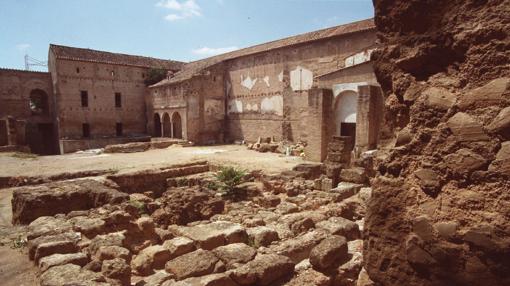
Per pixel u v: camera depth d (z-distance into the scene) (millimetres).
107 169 19344
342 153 15828
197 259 6016
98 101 41312
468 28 2873
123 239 7191
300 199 12477
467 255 2727
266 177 16797
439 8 3059
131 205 10211
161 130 42750
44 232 7465
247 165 21938
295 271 6090
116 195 11359
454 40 2955
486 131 2715
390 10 3418
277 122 34125
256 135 36719
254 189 14820
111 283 5277
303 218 9172
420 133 3113
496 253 2576
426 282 2986
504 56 2689
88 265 5848
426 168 3037
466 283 2748
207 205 11141
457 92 2941
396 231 3221
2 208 12773
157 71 45438
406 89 3303
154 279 5789
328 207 10672
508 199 2559
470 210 2734
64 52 39188
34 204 10328
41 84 40156
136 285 5754
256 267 5637
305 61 30781
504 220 2553
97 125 41312
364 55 25188
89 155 28359
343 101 25203
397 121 3463
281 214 10297
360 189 12680
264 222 9555
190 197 11078
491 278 2621
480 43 2805
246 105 37688
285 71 32688
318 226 8000
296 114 31875
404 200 3178
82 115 40000
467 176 2785
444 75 3078
